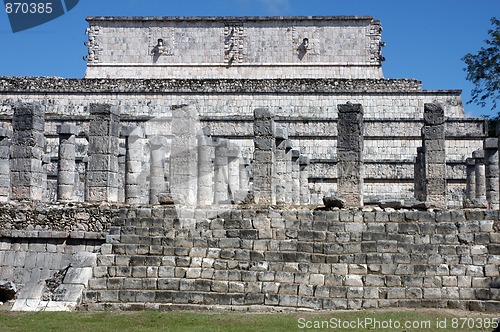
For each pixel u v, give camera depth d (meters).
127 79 55.88
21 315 19.06
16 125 29.03
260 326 17.52
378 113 54.19
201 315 19.03
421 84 55.38
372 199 44.53
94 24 62.75
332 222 22.34
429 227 21.88
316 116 53.66
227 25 62.62
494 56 54.44
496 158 35.19
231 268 21.38
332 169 50.44
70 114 54.12
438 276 20.56
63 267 23.56
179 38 62.62
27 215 25.27
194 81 55.44
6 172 30.91
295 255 21.47
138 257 21.95
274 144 30.17
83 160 41.28
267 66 62.12
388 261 21.02
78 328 17.39
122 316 18.92
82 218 24.95
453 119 52.12
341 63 61.88
